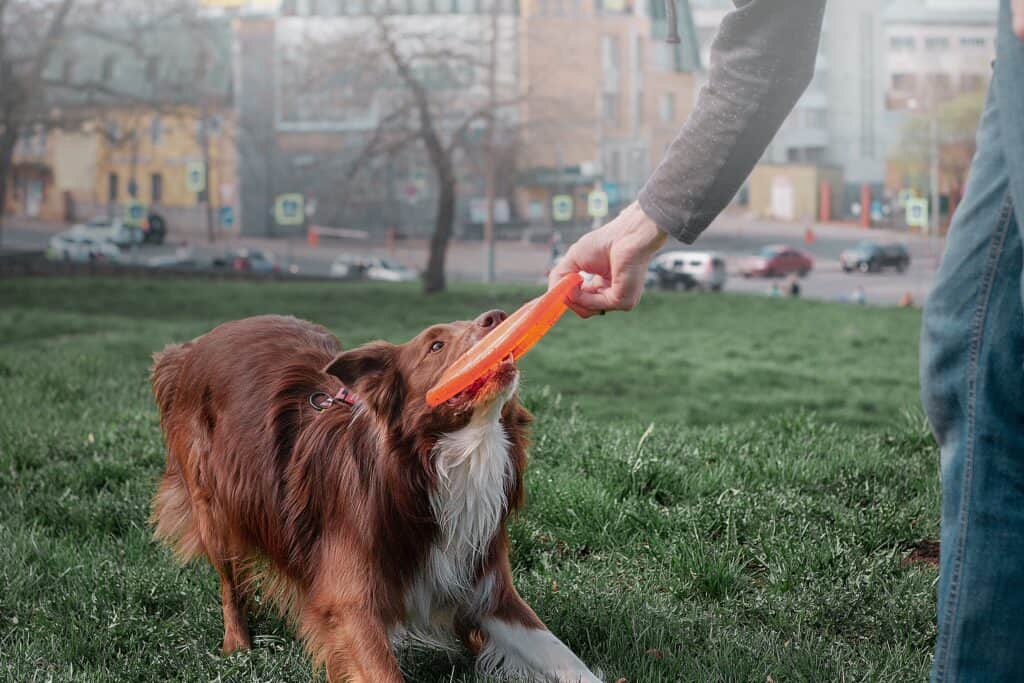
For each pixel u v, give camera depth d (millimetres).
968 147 77875
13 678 3748
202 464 4266
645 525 5113
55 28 42531
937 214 72938
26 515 5516
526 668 3711
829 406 16688
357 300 37250
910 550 4895
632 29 77250
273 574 4078
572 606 4211
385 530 3568
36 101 43406
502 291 40219
